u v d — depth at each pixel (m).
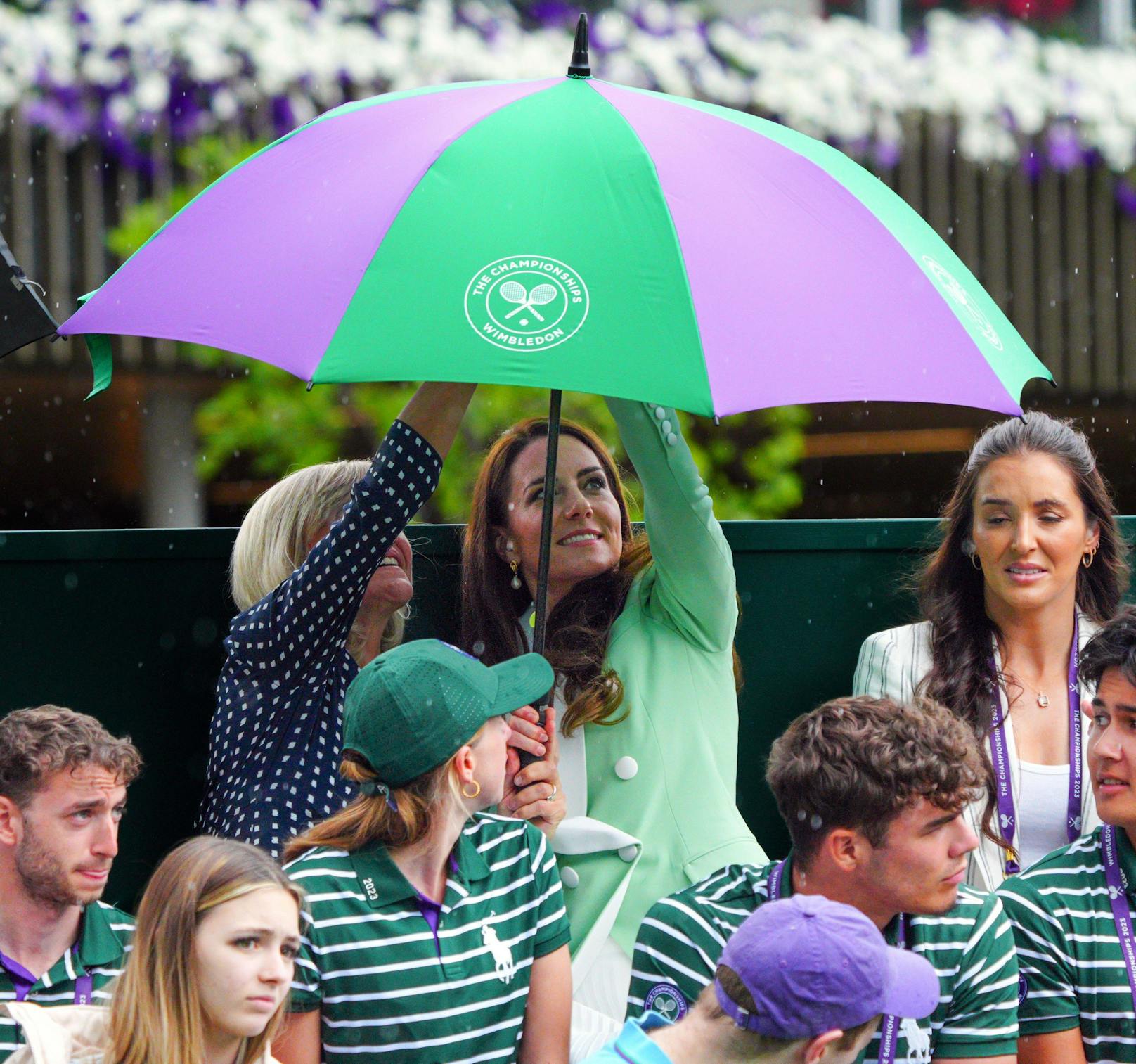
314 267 11.34
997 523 14.55
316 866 10.80
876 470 32.66
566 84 12.43
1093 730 12.02
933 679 14.89
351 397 27.38
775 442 29.83
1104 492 14.94
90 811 11.18
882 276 11.76
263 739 12.97
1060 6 32.66
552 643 14.54
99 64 26.77
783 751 11.02
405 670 10.94
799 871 10.99
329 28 27.36
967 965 10.96
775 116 29.86
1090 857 12.00
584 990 13.60
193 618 15.49
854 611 16.66
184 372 29.02
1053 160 31.05
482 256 11.02
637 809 13.98
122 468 29.80
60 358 28.12
